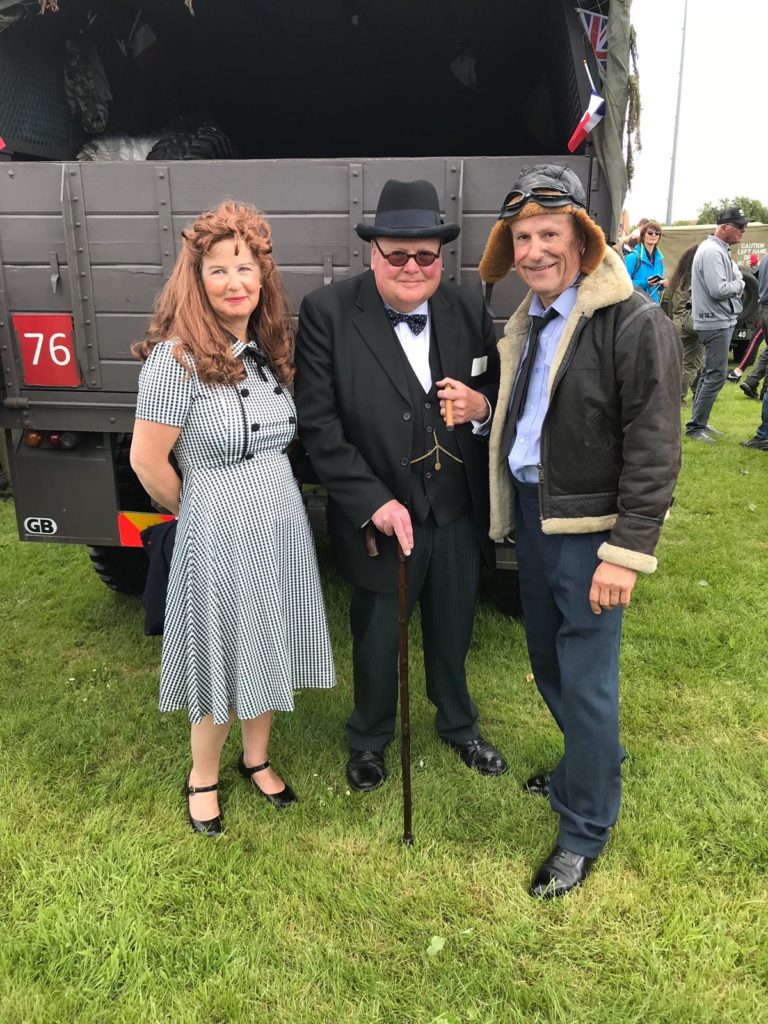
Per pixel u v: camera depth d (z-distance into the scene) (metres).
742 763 2.57
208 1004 1.74
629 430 1.80
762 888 2.05
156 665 3.27
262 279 2.08
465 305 2.28
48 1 3.14
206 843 2.22
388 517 2.11
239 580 2.08
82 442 3.15
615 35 2.68
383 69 4.73
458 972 1.81
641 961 1.84
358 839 2.24
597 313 1.82
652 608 3.72
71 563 4.34
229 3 4.05
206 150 3.91
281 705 2.20
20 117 3.47
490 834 2.26
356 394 2.18
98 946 1.89
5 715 2.85
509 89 4.88
